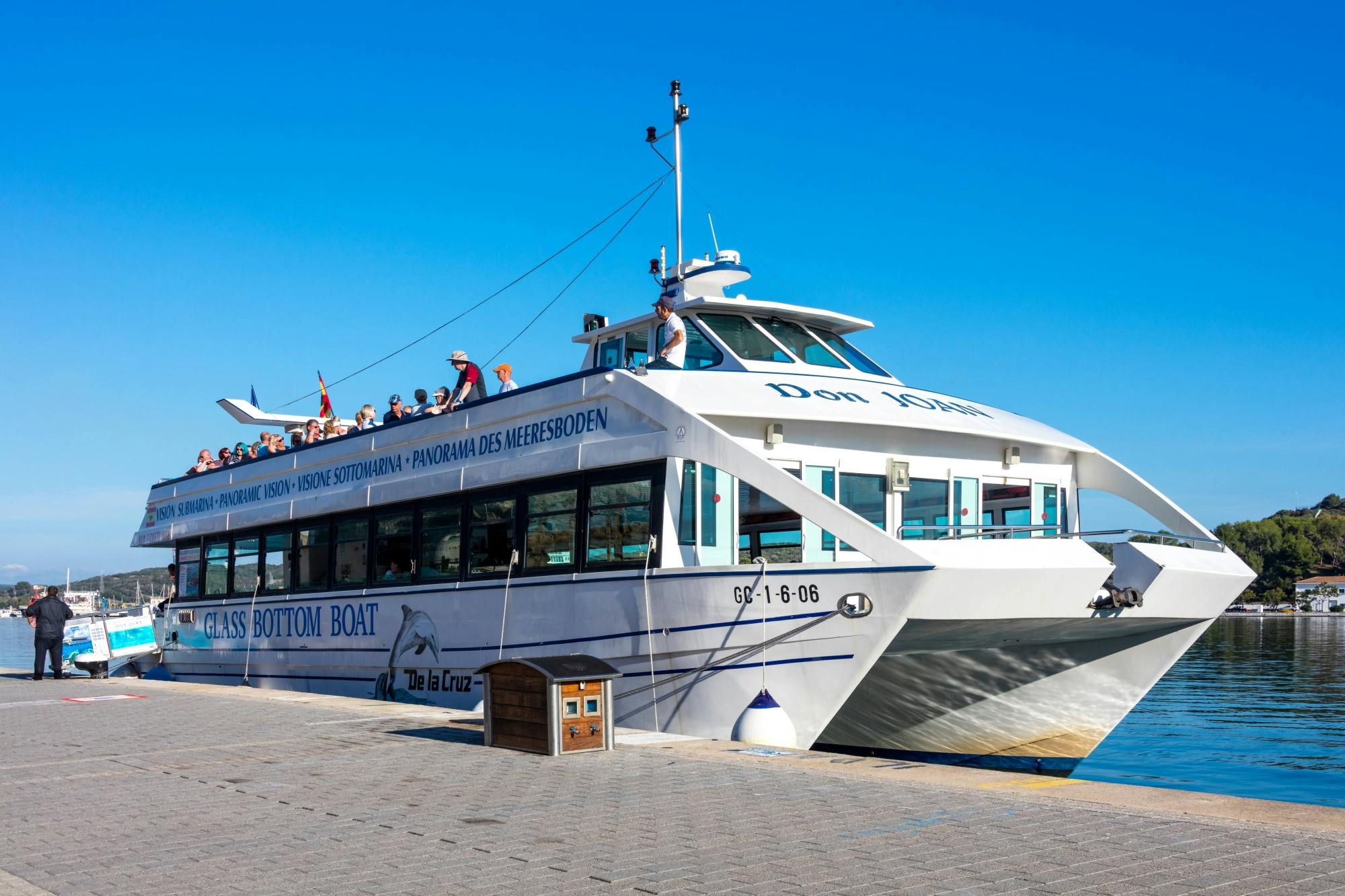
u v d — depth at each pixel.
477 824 6.61
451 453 14.93
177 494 22.39
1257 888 4.93
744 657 11.03
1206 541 12.88
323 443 17.81
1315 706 21.75
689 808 6.95
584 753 9.30
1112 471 13.99
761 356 13.66
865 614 10.21
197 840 6.39
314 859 5.87
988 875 5.23
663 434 11.65
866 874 5.31
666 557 11.74
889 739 13.16
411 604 15.45
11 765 9.38
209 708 13.69
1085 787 7.41
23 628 121.38
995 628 10.98
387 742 10.23
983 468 13.38
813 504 10.45
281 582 18.86
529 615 13.35
